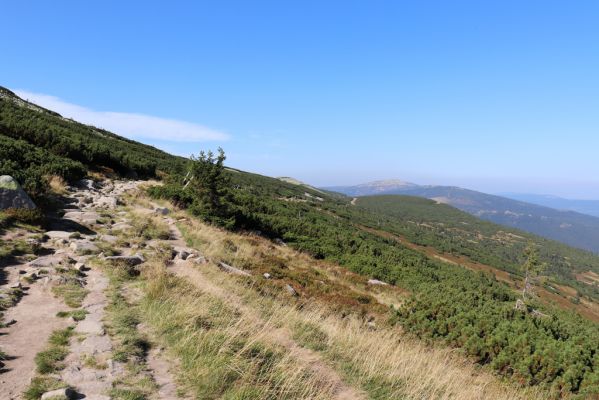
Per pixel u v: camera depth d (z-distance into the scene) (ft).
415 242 349.00
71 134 135.74
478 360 31.96
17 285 25.00
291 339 26.78
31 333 19.57
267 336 24.62
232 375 18.54
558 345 31.42
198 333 21.85
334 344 27.71
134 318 23.25
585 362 29.48
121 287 28.32
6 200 39.60
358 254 104.68
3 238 33.01
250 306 31.04
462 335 34.58
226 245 59.57
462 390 23.66
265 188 368.27
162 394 16.22
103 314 22.95
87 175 85.40
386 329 37.22
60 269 28.94
